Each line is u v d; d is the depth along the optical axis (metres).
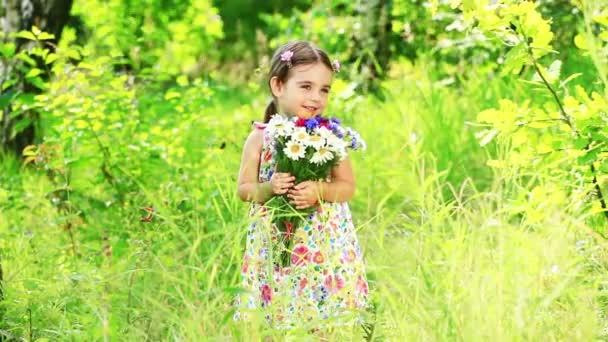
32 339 4.96
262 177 5.12
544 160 5.42
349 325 4.73
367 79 11.46
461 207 5.04
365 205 7.75
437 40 11.76
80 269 5.62
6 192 7.56
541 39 5.24
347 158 5.06
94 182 7.56
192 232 6.18
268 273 4.77
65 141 7.64
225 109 13.11
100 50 11.19
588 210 5.54
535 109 5.45
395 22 11.70
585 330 4.11
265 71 5.45
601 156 5.18
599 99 5.16
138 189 7.44
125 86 8.58
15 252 6.14
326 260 4.92
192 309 4.64
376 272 4.80
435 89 9.81
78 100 7.65
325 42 12.65
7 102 7.82
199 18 13.04
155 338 4.84
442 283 4.57
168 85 12.61
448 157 8.32
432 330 4.35
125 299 5.23
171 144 8.27
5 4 9.94
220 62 16.06
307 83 5.04
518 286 4.27
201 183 7.51
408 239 4.99
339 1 12.91
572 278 4.55
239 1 24.12
